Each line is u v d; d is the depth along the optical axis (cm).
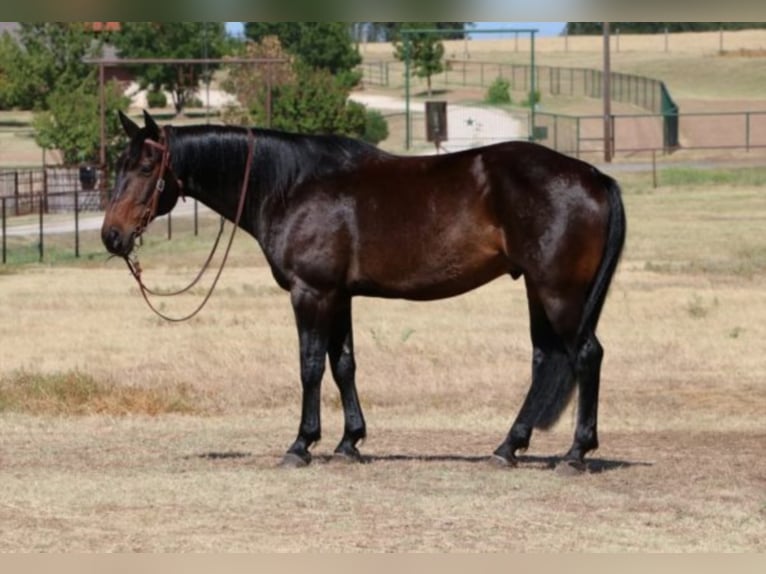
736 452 1220
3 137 7838
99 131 5962
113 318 2422
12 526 927
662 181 5678
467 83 10194
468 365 1833
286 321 2353
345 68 8956
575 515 957
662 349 1958
